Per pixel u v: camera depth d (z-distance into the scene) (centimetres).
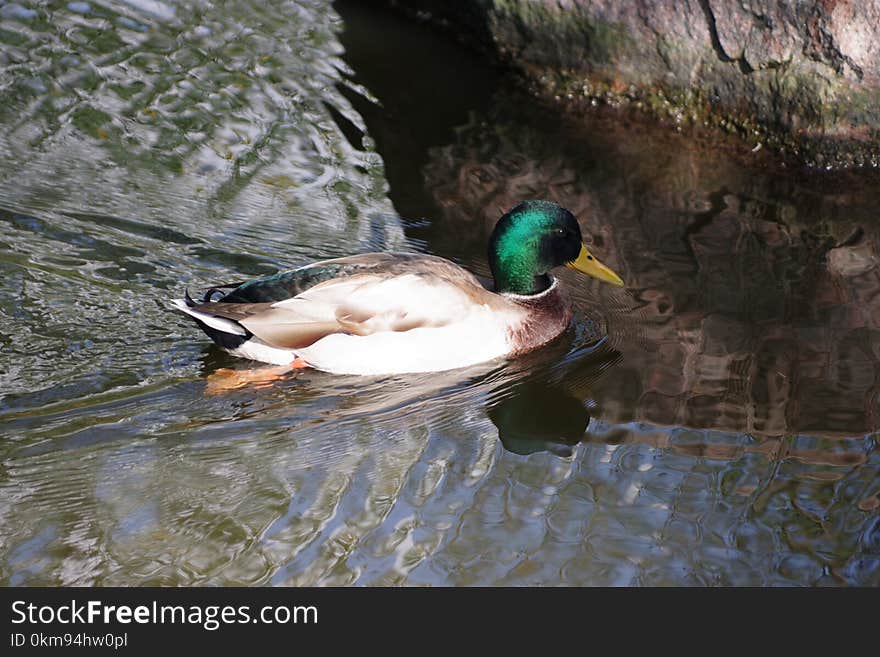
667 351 709
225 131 932
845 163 934
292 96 997
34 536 540
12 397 631
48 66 980
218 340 679
